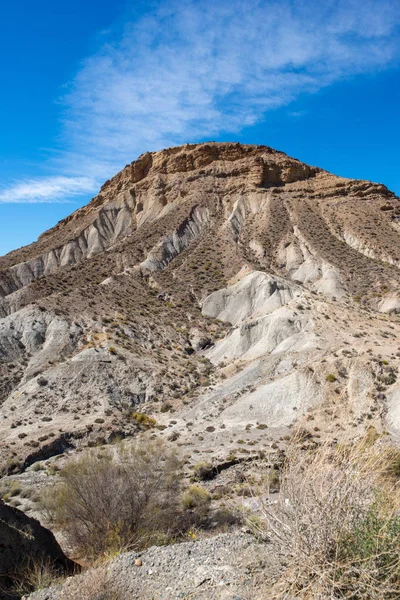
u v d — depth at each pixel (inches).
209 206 3880.4
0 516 393.4
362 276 2751.0
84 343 1980.8
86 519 553.6
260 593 199.2
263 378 1625.2
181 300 2628.0
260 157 4141.2
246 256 3134.8
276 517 201.6
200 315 2495.1
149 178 4483.3
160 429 1461.6
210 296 2618.1
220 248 3275.1
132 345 2026.3
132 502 571.8
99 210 4370.1
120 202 4436.5
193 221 3698.3
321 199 3934.5
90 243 4047.7
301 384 1417.3
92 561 441.4
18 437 1373.0
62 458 1264.8
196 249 3309.5
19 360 1886.1
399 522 184.4
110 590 255.8
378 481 196.9
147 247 3302.2
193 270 2999.5
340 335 1775.3
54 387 1676.9
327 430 229.1
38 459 1270.9
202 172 4301.2
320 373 1412.4
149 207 4224.9
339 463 202.8
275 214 3676.2
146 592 247.6
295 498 197.3
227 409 1486.2
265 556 229.8
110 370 1781.5
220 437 1285.7
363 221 3472.0
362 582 170.1
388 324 1942.7
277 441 1163.3
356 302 2411.4
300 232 3388.3
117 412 1562.5
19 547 370.0
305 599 177.2
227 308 2519.7
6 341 1957.4
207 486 904.9
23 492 933.8
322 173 4224.9
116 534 503.2
